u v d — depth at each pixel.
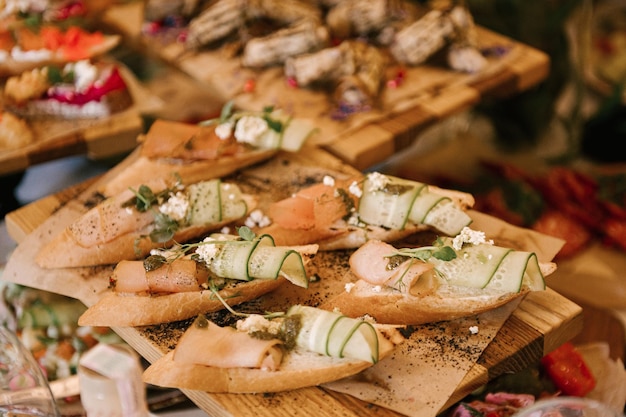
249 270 0.51
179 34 0.85
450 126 0.93
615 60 0.97
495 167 0.85
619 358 0.55
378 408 0.46
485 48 0.81
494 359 0.48
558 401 0.42
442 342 0.49
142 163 0.62
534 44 0.89
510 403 0.50
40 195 0.72
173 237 0.55
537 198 0.81
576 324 0.52
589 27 1.00
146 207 0.55
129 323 0.51
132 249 0.55
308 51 0.76
